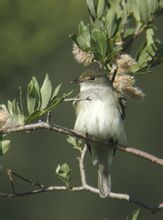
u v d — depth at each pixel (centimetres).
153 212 870
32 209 1856
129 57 891
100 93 1031
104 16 896
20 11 1357
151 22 900
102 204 1925
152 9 897
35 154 1869
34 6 1360
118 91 914
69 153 1922
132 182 2011
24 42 1364
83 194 1933
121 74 896
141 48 902
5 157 1788
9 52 1357
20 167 1817
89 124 1021
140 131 1975
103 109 1021
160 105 1886
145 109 1956
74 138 909
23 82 1375
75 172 1920
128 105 1967
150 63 899
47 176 1884
